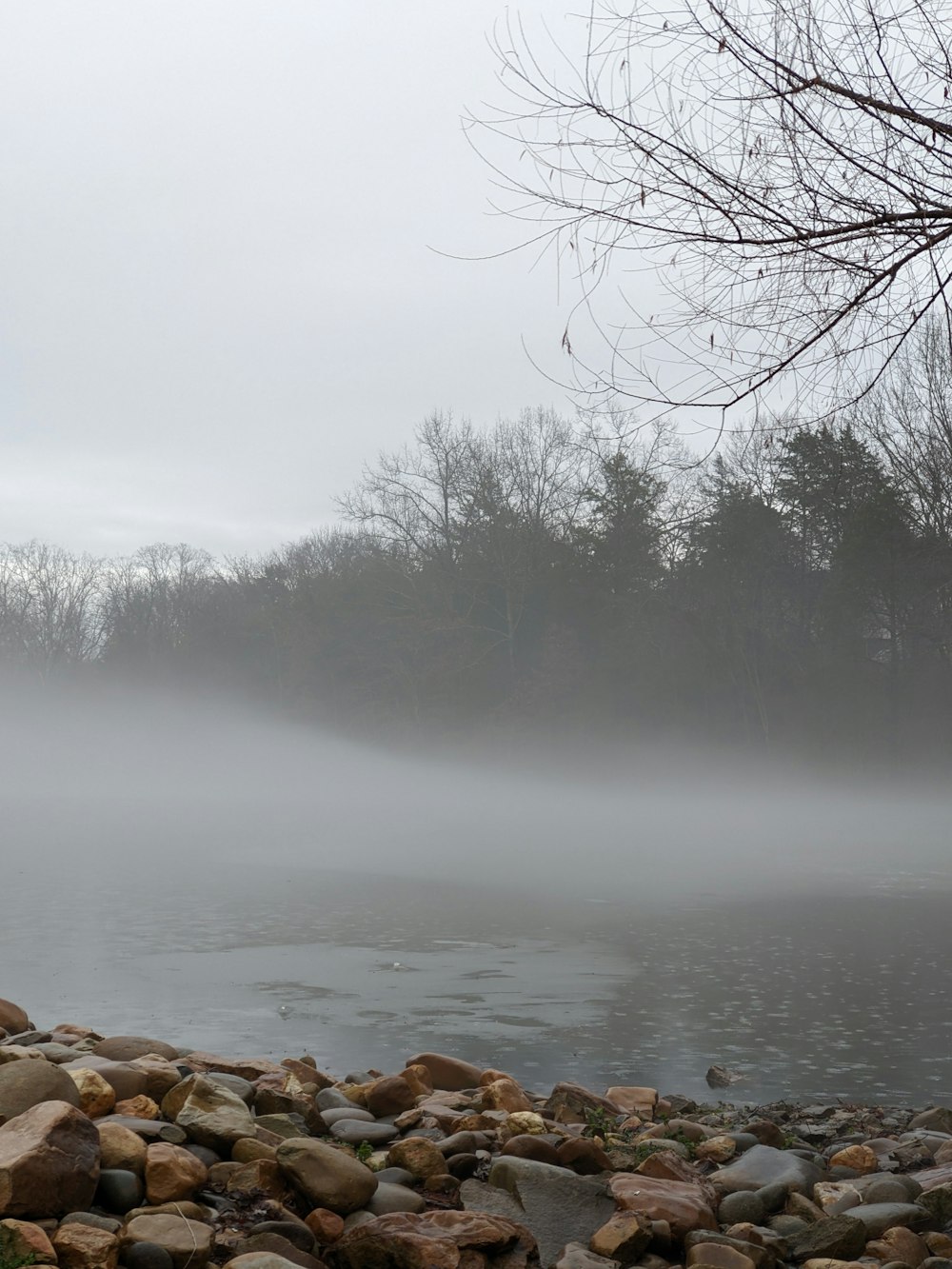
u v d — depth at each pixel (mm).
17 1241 3926
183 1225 4266
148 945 17828
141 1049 7055
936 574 47125
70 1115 4473
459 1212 4758
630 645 61656
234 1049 10914
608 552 61000
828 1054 11000
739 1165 6176
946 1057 10906
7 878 28406
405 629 67625
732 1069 10383
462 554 63844
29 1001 13305
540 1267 4633
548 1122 6441
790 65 5238
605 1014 12883
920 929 19875
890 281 5531
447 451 64500
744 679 59062
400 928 19891
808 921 21000
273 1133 5430
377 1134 6039
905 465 36750
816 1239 5059
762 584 55250
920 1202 5516
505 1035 11781
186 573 115875
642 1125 7223
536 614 65312
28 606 119188
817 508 45094
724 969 15875
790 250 5492
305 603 82062
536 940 18688
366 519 66312
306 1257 4363
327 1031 11875
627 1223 4809
